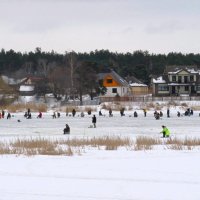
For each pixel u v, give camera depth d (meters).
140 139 83.81
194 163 56.44
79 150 69.50
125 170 51.59
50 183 44.28
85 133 110.69
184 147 74.75
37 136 102.12
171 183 43.84
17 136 104.06
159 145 78.44
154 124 139.75
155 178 46.53
